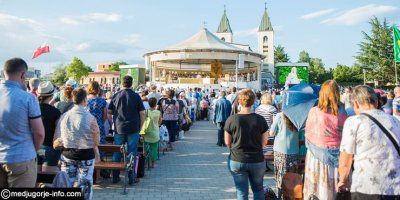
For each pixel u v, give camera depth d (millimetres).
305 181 4520
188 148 12023
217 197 6445
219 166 9195
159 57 39688
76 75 96625
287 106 5574
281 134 5879
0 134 3637
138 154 7719
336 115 4273
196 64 54656
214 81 36750
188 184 7352
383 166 3236
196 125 19578
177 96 15438
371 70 56594
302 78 45656
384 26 55969
